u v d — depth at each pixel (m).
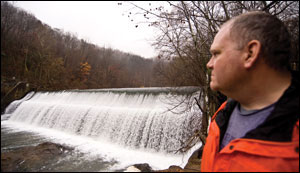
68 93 14.64
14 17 31.02
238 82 0.66
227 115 0.89
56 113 10.92
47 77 24.38
